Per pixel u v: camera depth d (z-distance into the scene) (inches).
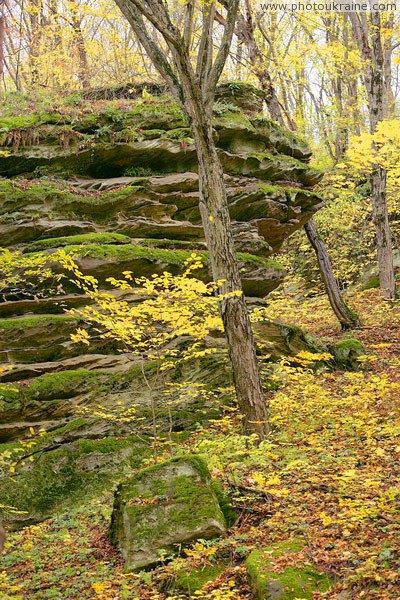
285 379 417.4
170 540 234.2
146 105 479.2
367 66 601.9
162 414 386.6
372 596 173.3
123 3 345.7
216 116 503.2
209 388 408.5
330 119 890.7
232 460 302.7
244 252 494.6
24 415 346.3
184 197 461.1
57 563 252.7
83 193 431.5
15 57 687.1
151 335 373.4
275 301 563.8
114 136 459.2
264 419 335.9
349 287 768.9
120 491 260.2
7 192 403.2
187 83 329.4
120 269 405.4
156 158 472.7
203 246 460.1
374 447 289.0
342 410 360.8
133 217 441.7
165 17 312.0
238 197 490.3
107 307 310.5
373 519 217.3
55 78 634.2
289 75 754.2
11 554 266.1
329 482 260.1
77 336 306.7
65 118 454.3
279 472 269.0
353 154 478.3
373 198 629.6
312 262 826.8
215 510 243.4
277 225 528.4
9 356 359.9
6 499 319.6
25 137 436.8
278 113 649.0
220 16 597.9
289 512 240.8
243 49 814.5
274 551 207.9
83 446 347.6
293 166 541.3
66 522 303.4
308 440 321.4
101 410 368.8
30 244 398.0
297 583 187.0
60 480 335.9
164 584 216.1
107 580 225.0
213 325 317.4
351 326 595.8
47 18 714.2
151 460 337.4
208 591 202.7
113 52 722.8
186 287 303.4
